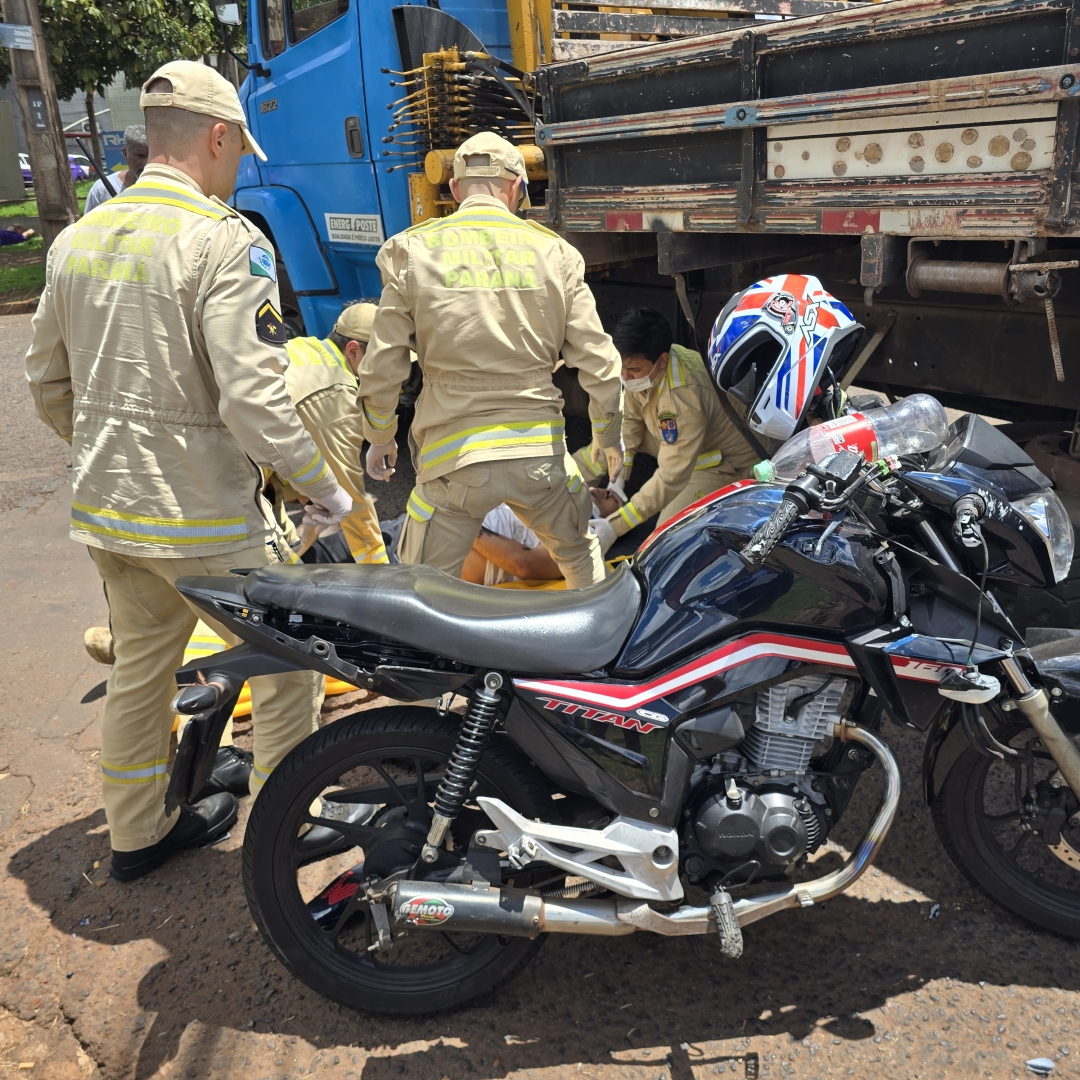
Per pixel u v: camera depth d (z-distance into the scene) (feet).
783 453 6.55
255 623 6.41
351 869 7.56
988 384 10.55
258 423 6.83
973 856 7.49
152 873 8.66
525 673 6.39
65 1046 7.05
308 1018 7.12
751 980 7.25
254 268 6.89
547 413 9.02
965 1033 6.74
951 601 6.48
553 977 7.36
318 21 15.26
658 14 14.35
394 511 15.81
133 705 8.15
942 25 7.29
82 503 7.27
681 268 10.21
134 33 45.14
